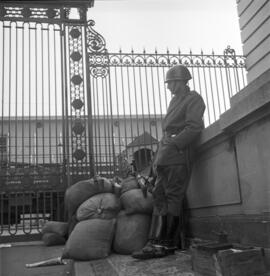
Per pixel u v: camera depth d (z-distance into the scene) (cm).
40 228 824
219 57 930
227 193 414
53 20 857
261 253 293
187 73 505
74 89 834
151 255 448
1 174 769
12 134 1337
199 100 482
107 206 546
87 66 846
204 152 478
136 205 539
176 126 486
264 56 699
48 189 780
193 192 518
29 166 783
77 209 626
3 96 797
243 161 373
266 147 329
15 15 847
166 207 481
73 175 794
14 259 555
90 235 513
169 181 468
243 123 364
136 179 600
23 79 813
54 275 433
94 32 869
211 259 305
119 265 421
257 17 708
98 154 823
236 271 283
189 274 332
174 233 496
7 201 832
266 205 331
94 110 834
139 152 736
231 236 383
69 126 827
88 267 446
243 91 398
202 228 467
